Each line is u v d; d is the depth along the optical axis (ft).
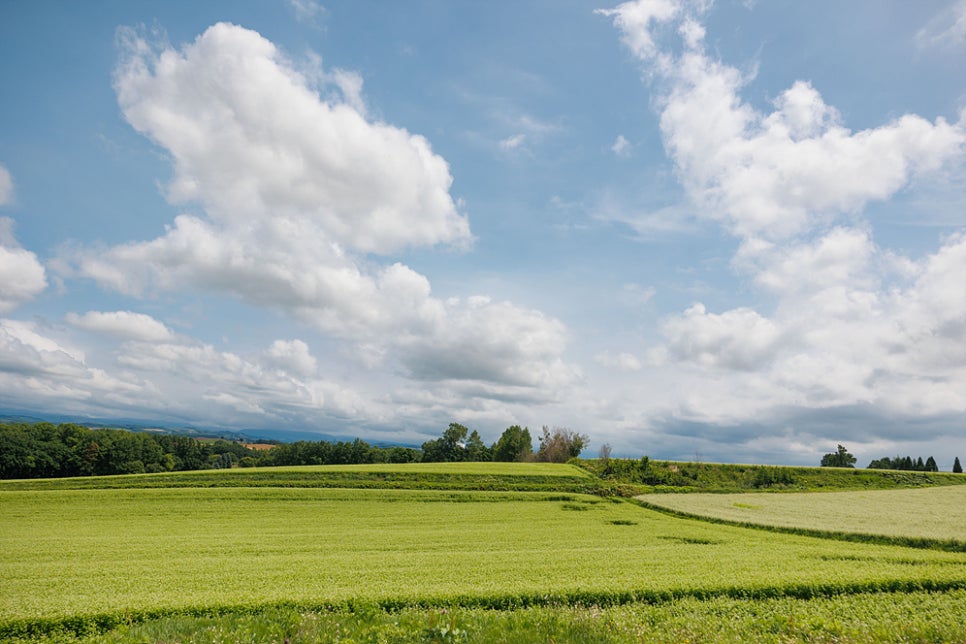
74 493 209.56
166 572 83.66
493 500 225.35
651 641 43.19
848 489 277.23
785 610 55.67
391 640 43.34
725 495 245.65
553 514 193.67
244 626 47.03
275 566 88.99
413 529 155.84
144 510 187.62
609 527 161.17
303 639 43.68
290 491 221.66
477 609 55.06
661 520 181.98
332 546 121.29
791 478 298.15
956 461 490.08
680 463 337.52
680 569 78.89
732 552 104.12
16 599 60.39
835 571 73.92
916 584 65.46
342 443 529.45
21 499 201.57
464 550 116.37
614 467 337.11
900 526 153.17
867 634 45.34
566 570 80.33
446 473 280.51
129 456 380.78
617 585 64.85
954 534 135.95
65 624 50.70
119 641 44.47
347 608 55.83
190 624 48.37
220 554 109.81
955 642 43.21
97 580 75.82
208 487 233.35
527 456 490.49
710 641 43.75
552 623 47.75
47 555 108.37
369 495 222.28
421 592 61.46
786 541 133.18
